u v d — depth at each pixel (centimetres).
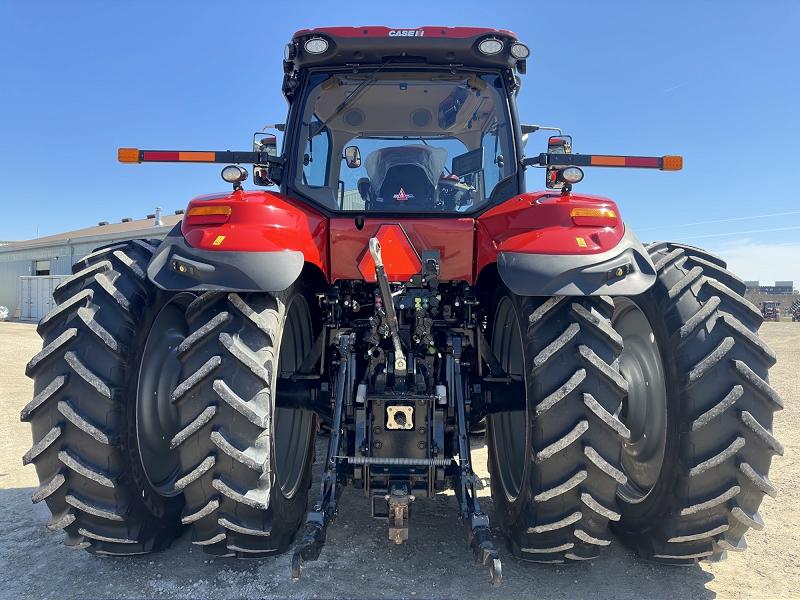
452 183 322
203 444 206
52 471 223
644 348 268
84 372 219
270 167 304
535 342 214
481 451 444
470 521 216
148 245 264
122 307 229
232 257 212
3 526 293
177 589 229
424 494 241
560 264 214
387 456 243
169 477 282
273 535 227
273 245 218
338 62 313
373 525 294
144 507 244
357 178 327
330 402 269
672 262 248
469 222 273
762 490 214
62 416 219
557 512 214
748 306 228
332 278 274
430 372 258
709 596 227
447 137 330
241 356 204
